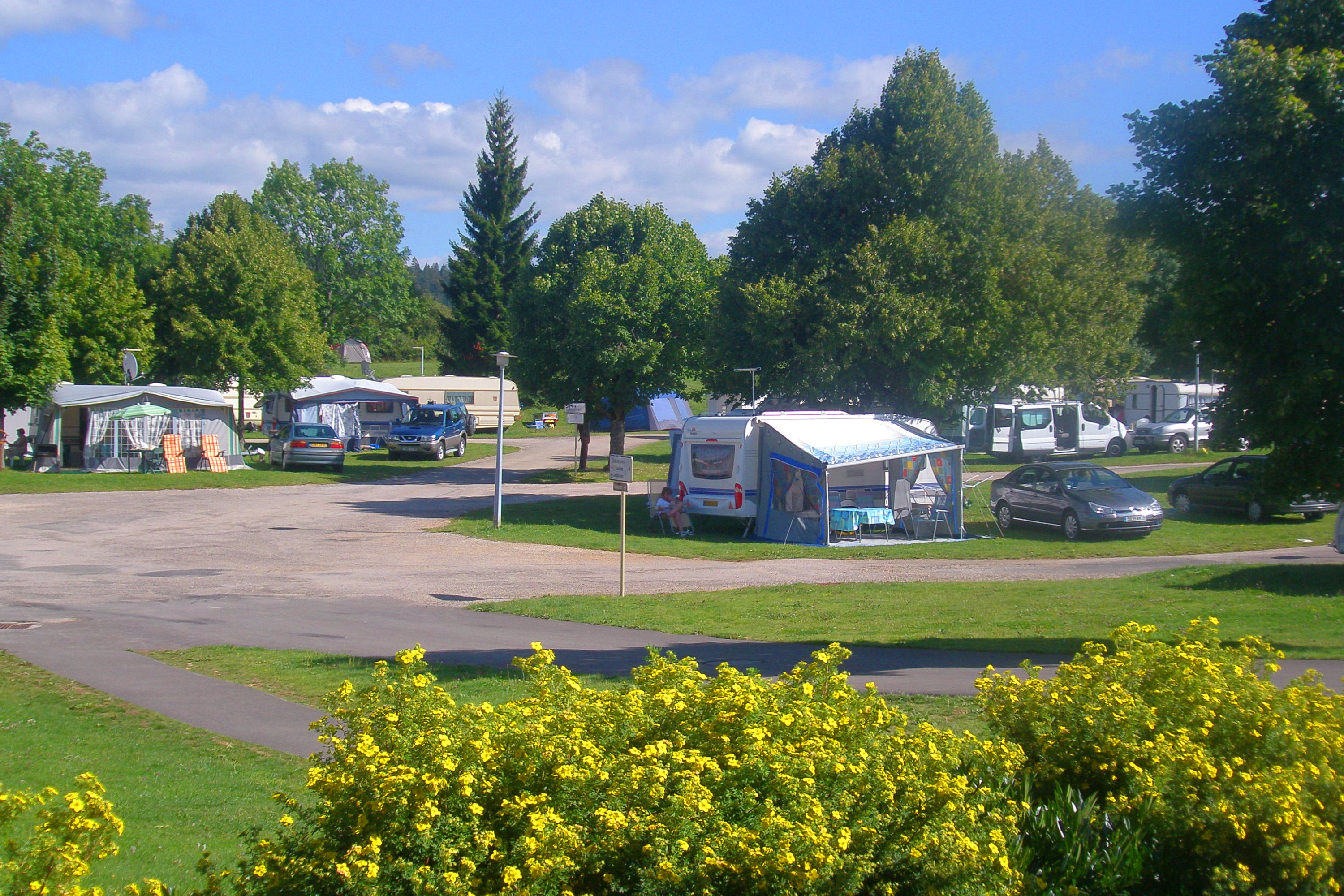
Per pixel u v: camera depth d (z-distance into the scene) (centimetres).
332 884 324
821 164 2897
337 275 7012
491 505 2972
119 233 5678
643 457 4762
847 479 2508
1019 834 407
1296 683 510
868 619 1320
